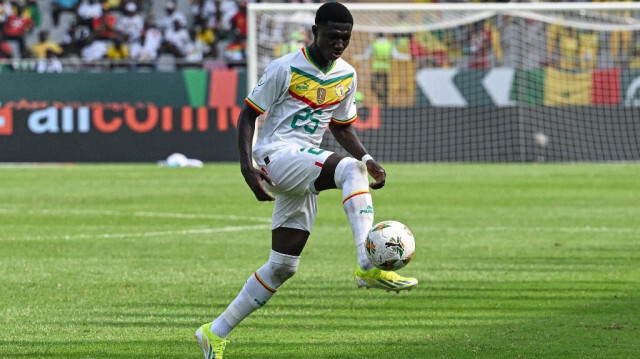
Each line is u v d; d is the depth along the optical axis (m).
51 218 41.47
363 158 17.06
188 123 75.19
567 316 21.16
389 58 77.31
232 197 50.53
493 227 38.12
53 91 75.25
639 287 24.75
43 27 95.44
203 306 22.44
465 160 76.81
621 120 76.19
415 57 85.31
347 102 17.23
